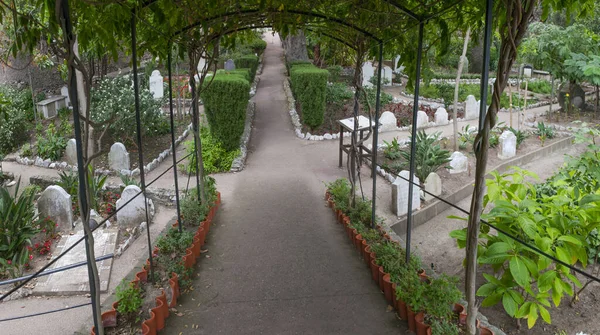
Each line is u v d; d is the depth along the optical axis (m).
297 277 5.68
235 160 10.41
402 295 4.59
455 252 7.36
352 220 7.04
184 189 9.23
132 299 4.58
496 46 24.06
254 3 5.57
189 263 5.84
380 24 5.62
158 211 8.73
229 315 4.89
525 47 14.12
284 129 13.86
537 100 18.52
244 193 8.85
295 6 5.58
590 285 6.05
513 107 17.12
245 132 12.87
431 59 16.59
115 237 7.46
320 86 12.81
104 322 4.43
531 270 4.51
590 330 5.19
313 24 6.77
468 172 10.39
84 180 3.54
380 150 11.73
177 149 12.44
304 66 16.28
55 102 17.00
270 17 6.26
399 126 14.24
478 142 3.43
